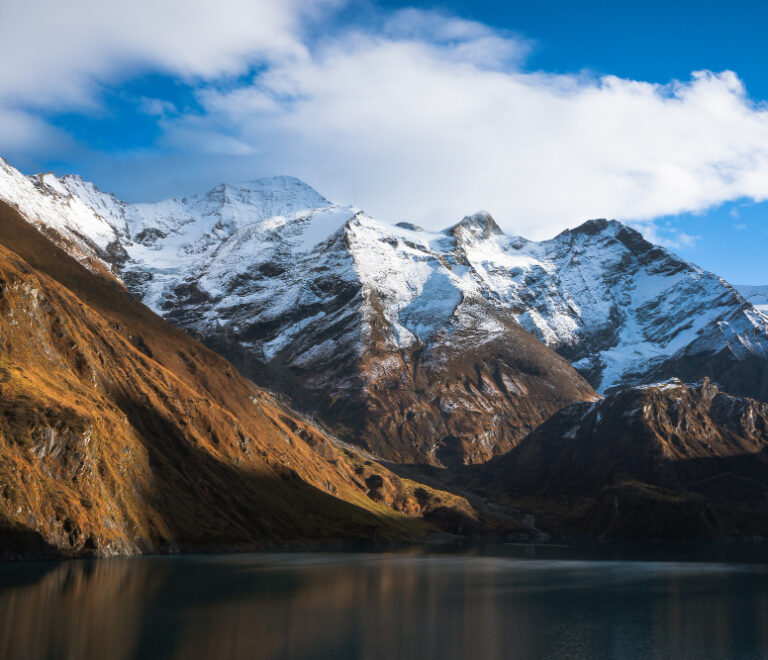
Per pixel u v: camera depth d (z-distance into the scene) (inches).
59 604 4367.6
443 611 4948.3
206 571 6338.6
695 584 6697.8
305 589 5629.9
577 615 4970.5
